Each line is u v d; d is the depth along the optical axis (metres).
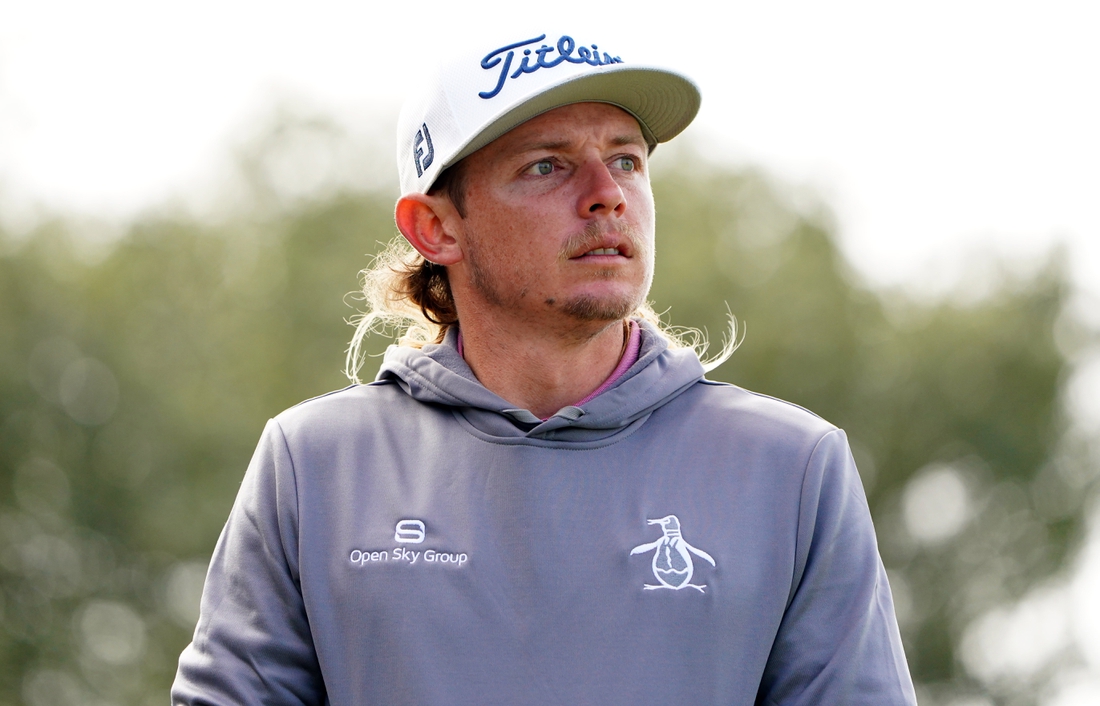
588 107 8.77
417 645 8.12
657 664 7.97
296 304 72.19
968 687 82.56
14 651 72.44
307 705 8.65
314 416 9.19
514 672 8.00
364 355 11.20
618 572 8.18
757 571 8.23
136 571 74.62
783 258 76.88
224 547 9.00
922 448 81.38
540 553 8.26
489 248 8.80
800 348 74.44
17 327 72.94
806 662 8.20
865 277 83.31
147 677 73.62
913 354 80.69
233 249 77.31
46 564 74.25
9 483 73.88
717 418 8.79
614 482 8.50
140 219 78.12
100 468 73.50
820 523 8.41
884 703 8.09
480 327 9.16
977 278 84.56
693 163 78.19
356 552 8.45
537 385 9.08
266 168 77.56
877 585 8.51
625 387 8.69
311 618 8.43
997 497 84.06
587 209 8.55
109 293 75.50
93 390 74.62
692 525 8.31
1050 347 81.50
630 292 8.63
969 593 82.81
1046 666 82.38
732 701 8.03
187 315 76.00
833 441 8.68
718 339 71.88
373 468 8.81
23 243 74.44
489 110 8.73
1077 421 84.31
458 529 8.42
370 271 10.80
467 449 8.70
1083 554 84.06
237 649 8.59
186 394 73.50
